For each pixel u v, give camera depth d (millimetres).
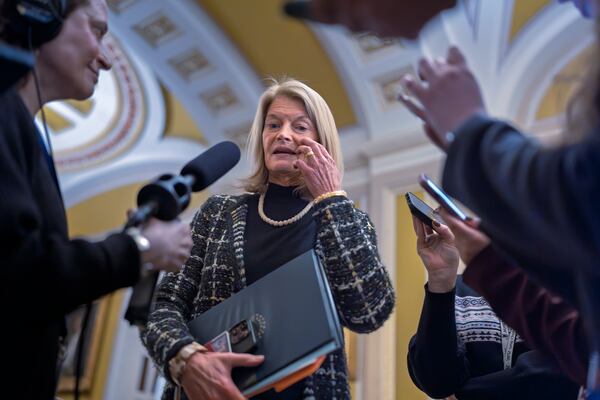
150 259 962
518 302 1064
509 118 4867
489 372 1500
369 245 1391
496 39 4906
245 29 5430
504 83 4953
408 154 5227
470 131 770
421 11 748
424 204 1591
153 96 7500
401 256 4820
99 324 7531
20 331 877
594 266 688
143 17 5555
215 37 5527
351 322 1354
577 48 4453
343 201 1415
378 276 1361
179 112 7484
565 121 745
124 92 7727
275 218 1537
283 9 772
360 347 4633
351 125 5789
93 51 1120
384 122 5480
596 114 693
